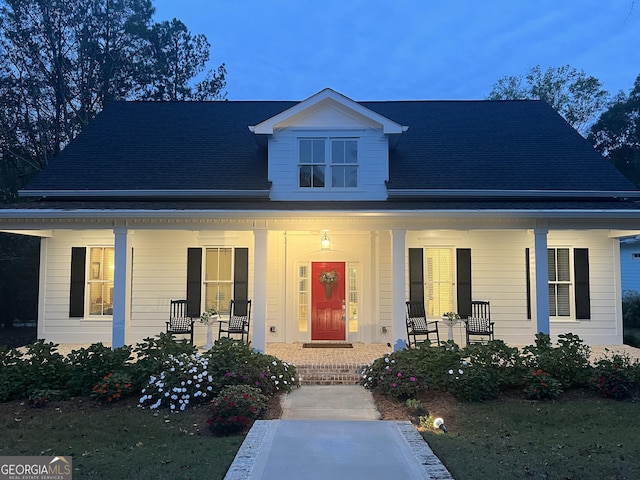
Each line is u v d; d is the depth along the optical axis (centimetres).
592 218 998
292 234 1275
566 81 3594
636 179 3002
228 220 1025
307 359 1013
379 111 1589
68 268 1270
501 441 568
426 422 651
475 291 1239
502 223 1016
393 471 441
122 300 1015
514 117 1527
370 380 860
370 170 1201
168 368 776
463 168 1251
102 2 2652
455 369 778
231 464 468
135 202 1158
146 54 2928
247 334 1197
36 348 803
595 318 1234
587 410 695
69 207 1045
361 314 1259
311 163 1205
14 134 2373
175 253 1257
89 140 1388
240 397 648
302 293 1273
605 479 450
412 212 978
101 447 559
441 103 1634
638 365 809
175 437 596
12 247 2314
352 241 1273
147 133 1431
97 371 774
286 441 530
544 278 1007
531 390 752
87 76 2639
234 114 1550
